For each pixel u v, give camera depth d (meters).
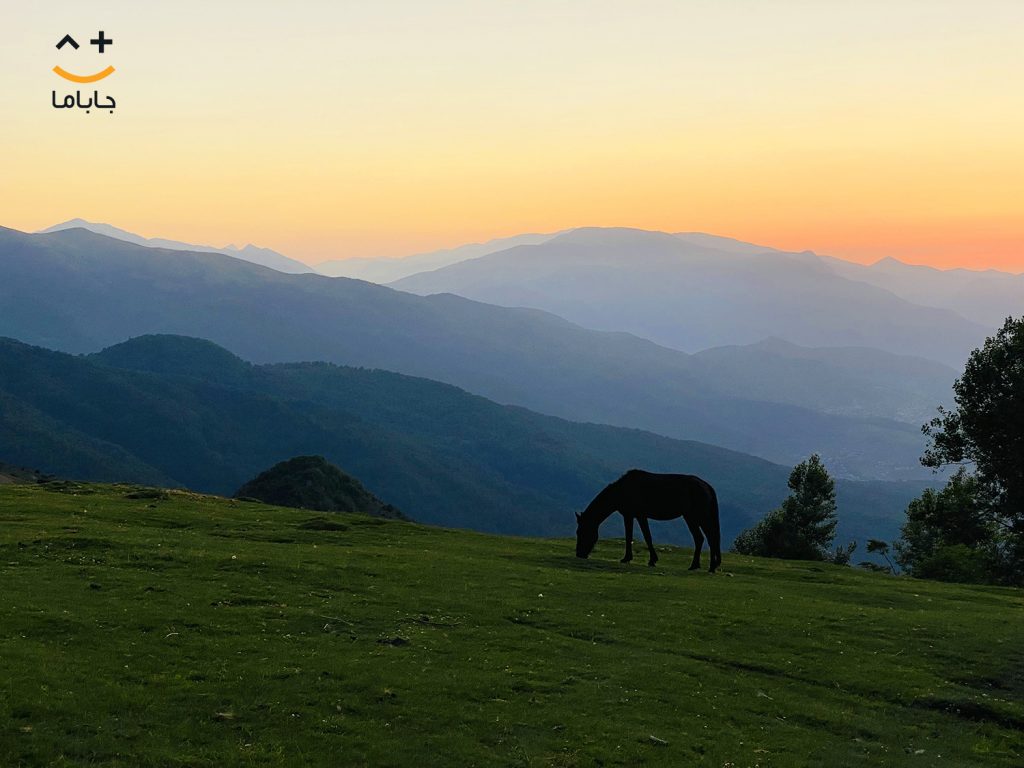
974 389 66.75
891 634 28.83
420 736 18.00
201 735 17.16
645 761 17.77
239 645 22.78
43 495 53.34
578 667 23.30
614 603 30.78
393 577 32.97
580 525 41.19
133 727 17.27
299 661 21.78
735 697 22.14
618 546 52.09
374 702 19.56
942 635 29.00
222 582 29.81
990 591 44.38
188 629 23.91
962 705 22.53
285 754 16.69
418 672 21.73
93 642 22.06
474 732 18.44
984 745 20.38
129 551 34.03
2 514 43.97
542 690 21.33
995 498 68.56
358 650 23.20
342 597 28.98
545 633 26.41
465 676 21.73
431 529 52.22
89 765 15.60
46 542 34.75
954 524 68.31
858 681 23.97
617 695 21.42
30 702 17.69
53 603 25.33
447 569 35.38
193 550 35.28
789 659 25.48
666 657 24.89
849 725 20.94
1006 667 25.94
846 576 45.31
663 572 38.25
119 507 49.28
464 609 28.59
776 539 83.44
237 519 48.81
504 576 34.53
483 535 52.19
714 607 30.95
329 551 38.34
